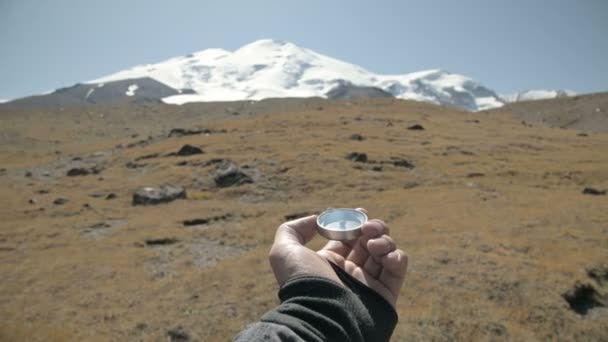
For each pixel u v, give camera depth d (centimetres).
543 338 1390
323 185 3972
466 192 3466
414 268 1798
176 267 2089
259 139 6303
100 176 4922
